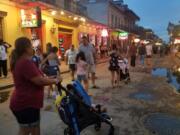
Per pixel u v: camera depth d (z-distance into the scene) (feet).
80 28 73.87
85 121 12.84
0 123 16.06
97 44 88.02
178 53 118.32
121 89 27.86
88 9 111.04
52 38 56.24
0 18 39.22
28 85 8.87
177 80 35.24
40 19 42.60
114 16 121.39
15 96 8.96
